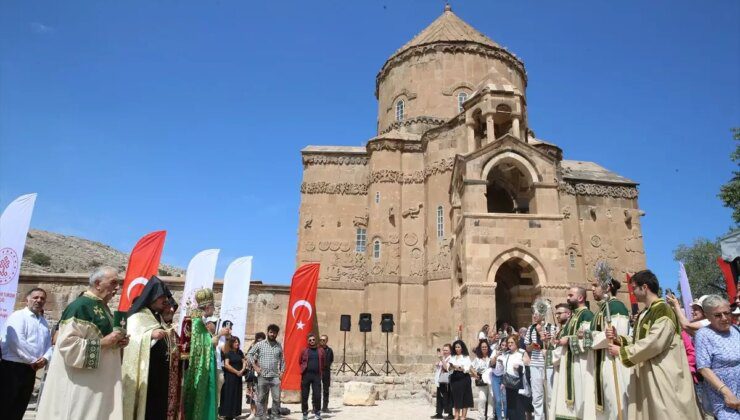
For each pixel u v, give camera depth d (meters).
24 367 9.34
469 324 25.19
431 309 33.47
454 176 31.41
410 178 37.12
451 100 39.25
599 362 8.51
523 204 31.45
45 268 60.81
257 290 31.03
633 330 7.65
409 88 40.53
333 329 35.19
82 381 6.75
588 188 37.56
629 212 37.47
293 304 20.67
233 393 14.80
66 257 70.69
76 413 6.61
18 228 13.35
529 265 26.47
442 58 40.06
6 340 9.27
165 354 8.18
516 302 29.00
